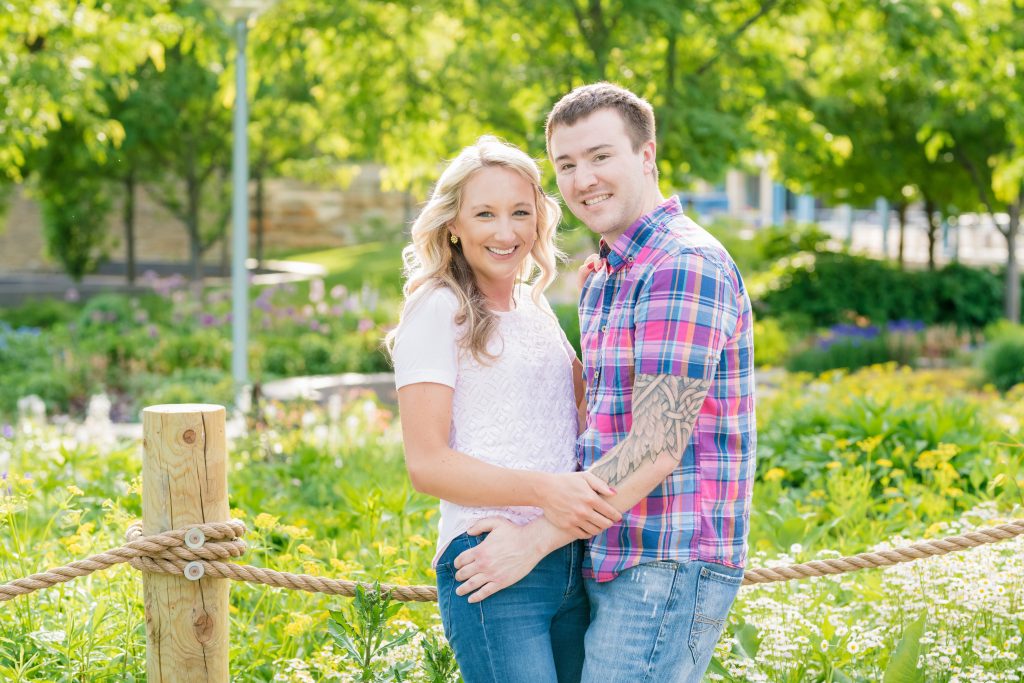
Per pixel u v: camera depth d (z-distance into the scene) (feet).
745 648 11.30
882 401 23.16
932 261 65.31
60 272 98.73
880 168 57.77
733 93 35.58
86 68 36.47
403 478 18.80
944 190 60.90
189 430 9.12
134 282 82.38
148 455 9.19
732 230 78.95
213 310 56.08
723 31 34.19
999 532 10.16
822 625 11.70
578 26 34.17
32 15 33.42
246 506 17.12
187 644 9.35
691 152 33.88
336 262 95.91
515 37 34.78
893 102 54.95
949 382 39.93
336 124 40.52
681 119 32.91
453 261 8.87
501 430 8.46
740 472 8.30
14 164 44.73
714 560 8.14
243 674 11.48
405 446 8.38
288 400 34.96
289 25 36.01
